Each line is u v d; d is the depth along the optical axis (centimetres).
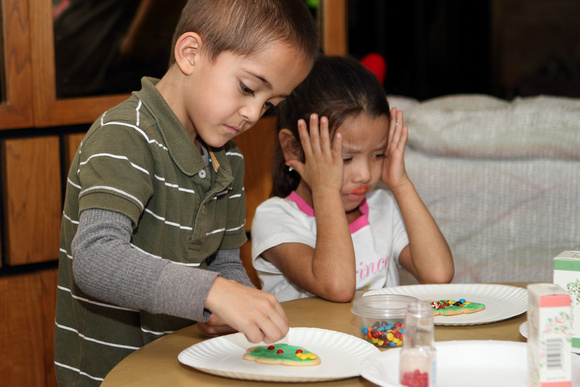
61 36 202
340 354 92
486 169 194
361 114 134
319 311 114
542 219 193
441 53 448
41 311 207
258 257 144
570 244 192
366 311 99
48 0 197
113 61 212
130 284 88
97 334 115
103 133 104
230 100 106
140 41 217
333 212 130
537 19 545
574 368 82
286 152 148
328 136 133
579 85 550
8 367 202
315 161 135
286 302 120
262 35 103
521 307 109
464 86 474
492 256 197
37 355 207
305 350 92
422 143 197
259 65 104
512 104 205
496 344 88
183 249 116
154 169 109
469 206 196
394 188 146
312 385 83
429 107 208
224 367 88
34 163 202
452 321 102
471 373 84
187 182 115
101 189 96
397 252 149
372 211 154
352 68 139
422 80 438
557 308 75
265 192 241
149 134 108
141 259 90
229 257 132
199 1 108
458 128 194
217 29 105
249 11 104
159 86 115
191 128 116
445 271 140
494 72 524
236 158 132
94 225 93
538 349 75
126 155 102
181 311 87
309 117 139
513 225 195
